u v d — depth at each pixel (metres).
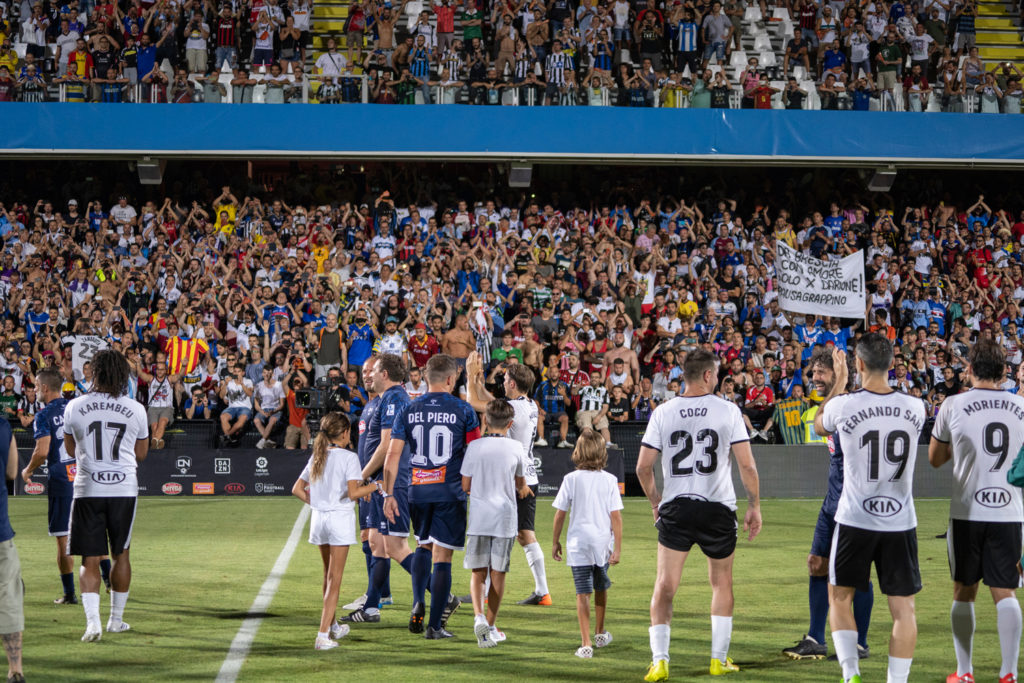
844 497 7.33
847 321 27.25
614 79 29.39
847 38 30.50
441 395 9.45
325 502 9.05
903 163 29.02
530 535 11.20
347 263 26.80
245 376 23.25
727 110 28.45
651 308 26.33
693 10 30.31
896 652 7.11
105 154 27.48
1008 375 26.62
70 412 9.30
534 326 24.89
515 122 28.03
